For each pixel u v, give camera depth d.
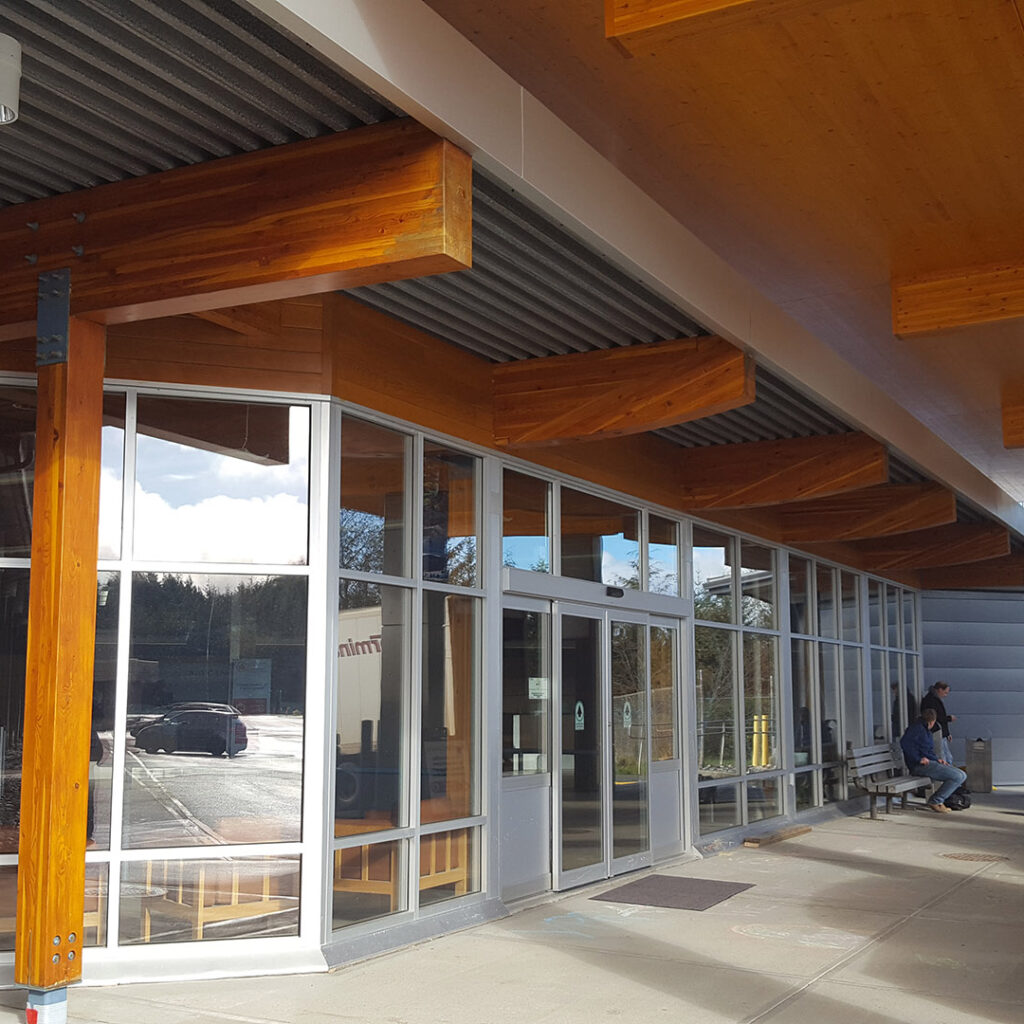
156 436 6.46
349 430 6.89
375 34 4.13
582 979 6.04
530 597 8.49
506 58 6.66
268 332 6.54
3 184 5.38
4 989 5.68
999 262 9.09
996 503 13.84
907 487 12.52
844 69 6.49
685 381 7.54
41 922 5.03
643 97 6.92
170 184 5.18
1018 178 7.75
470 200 4.78
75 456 5.30
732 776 11.55
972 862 10.12
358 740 6.77
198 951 6.12
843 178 7.81
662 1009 5.47
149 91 4.46
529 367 8.06
